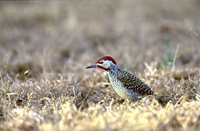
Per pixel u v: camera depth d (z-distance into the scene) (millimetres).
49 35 27656
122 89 14133
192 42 23594
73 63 20625
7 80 16000
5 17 31641
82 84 16328
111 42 26391
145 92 14188
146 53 22547
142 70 18844
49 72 18766
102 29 28844
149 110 12641
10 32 28266
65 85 15148
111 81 14328
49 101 13727
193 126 11648
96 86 15992
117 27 29234
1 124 12047
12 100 14273
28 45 25109
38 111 12977
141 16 31516
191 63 20578
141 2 35594
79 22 31016
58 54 22922
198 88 14781
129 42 25719
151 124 11648
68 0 36312
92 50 24938
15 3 35531
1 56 20641
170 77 16344
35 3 35375
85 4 35688
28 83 15375
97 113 12398
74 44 25531
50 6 34406
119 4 35562
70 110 12562
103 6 35125
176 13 32500
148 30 28000
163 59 19766
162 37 26219
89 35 27547
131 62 21062
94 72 17594
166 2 35125
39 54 22141
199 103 13289
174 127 11727
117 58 22234
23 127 11773
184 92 14711
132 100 14172
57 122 11930
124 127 11430
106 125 11414
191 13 32812
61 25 30484
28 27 30594
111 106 13305
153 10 33188
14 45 25234
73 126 11688
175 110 12656
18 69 19578
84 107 14133
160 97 14398
